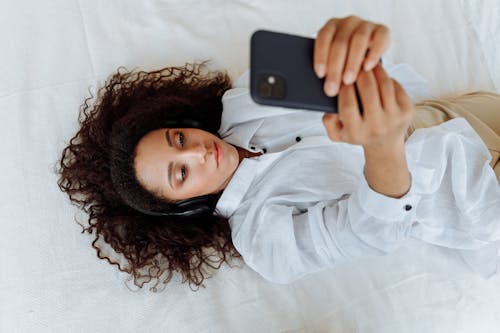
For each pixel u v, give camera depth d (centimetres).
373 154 59
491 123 90
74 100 97
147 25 103
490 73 104
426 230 87
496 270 88
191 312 87
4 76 96
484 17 104
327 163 91
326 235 80
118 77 98
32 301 86
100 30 101
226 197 91
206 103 100
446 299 88
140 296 88
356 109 50
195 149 81
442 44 105
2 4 100
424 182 79
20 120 94
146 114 86
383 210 67
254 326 86
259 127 95
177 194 84
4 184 91
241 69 104
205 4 105
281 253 85
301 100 52
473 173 82
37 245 89
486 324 88
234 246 92
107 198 93
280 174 91
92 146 93
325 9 105
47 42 99
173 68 99
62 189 92
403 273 90
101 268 89
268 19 105
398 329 86
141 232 94
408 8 105
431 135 82
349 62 51
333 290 89
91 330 85
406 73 95
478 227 82
